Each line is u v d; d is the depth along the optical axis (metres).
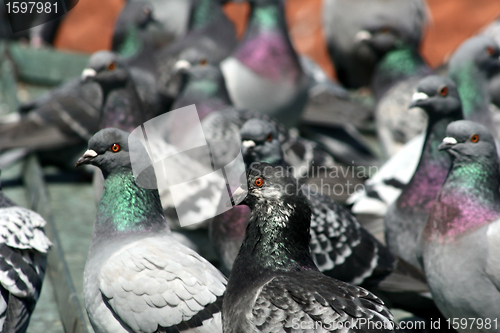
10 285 7.48
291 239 6.66
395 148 15.29
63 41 30.23
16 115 15.77
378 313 5.99
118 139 7.79
